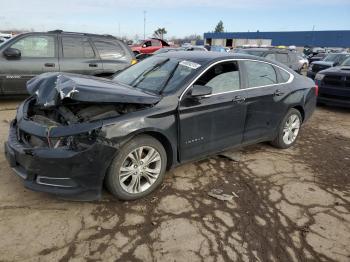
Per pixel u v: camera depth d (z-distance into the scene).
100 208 3.11
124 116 3.01
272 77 4.66
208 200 3.38
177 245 2.66
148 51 22.22
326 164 4.61
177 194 3.45
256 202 3.40
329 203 3.49
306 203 3.46
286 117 4.88
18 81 6.79
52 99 3.04
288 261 2.57
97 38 7.65
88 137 2.78
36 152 2.80
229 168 4.21
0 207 3.03
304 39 61.50
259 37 65.69
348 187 3.91
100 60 7.59
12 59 6.70
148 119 3.12
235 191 3.61
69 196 2.86
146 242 2.67
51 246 2.56
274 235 2.87
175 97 3.40
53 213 2.99
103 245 2.61
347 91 7.91
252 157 4.66
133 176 3.19
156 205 3.22
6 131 5.27
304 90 5.09
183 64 3.84
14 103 7.37
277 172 4.20
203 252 2.60
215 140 3.89
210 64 3.79
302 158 4.78
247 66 4.28
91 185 2.88
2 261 2.37
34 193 3.30
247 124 4.25
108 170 2.98
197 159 3.84
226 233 2.85
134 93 3.19
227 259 2.54
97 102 2.93
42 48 7.02
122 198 3.17
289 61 12.28
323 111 8.59
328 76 8.33
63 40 7.21
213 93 3.76
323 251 2.71
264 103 4.40
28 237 2.64
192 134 3.59
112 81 3.95
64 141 2.81
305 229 2.98
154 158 3.31
